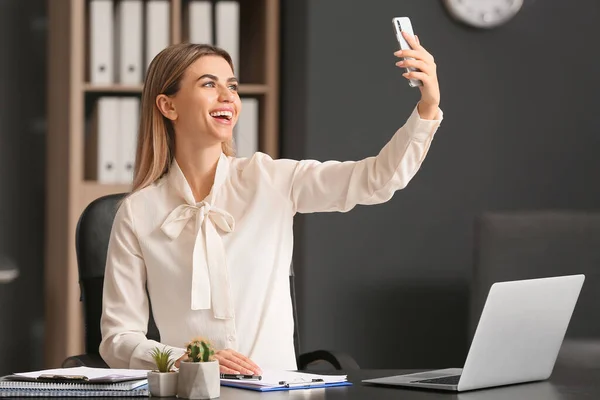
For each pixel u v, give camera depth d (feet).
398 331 15.48
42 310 17.34
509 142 15.74
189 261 8.99
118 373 7.31
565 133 15.90
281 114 16.29
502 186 15.72
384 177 8.70
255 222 9.24
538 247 14.23
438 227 15.56
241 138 15.90
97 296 10.89
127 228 9.20
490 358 7.35
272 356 9.02
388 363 15.47
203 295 8.86
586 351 13.91
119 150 15.78
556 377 8.13
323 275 15.26
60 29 16.20
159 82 9.29
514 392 7.33
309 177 9.30
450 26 15.51
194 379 6.77
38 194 17.26
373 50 15.34
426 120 8.36
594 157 16.01
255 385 7.20
